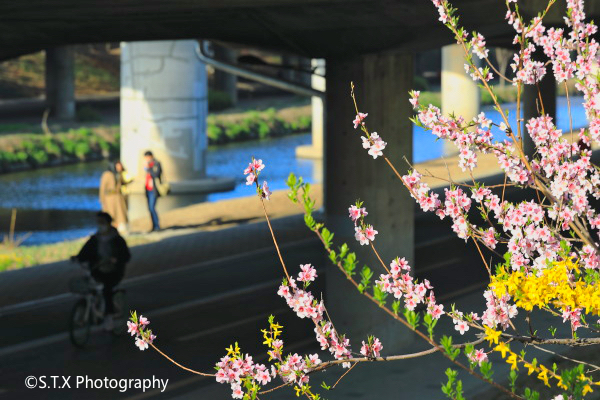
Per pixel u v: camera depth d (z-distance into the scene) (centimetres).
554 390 1194
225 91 7062
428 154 4491
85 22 1248
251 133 6112
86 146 5041
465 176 3359
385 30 1255
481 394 1117
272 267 2147
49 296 1917
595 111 636
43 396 1267
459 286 1892
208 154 5103
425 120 621
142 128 3588
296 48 1349
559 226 616
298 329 1603
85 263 1539
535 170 616
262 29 1298
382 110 1345
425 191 609
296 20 1267
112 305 1553
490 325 570
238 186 3822
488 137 621
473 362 551
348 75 1338
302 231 2572
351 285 1356
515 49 2253
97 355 1473
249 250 2338
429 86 9044
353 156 1348
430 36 1256
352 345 1358
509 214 598
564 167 607
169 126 3603
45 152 4800
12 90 7588
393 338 1365
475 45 633
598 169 619
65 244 2572
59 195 3731
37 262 2303
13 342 1562
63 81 6053
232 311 1752
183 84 3603
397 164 1362
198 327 1636
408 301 566
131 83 3584
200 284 1988
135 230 2692
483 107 7025
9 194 3744
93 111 6047
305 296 557
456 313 573
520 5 1151
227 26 1305
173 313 1742
